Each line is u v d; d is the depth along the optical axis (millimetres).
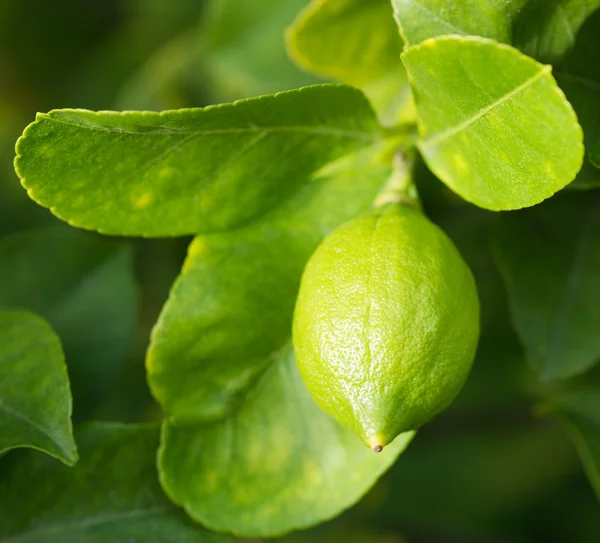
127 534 488
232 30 586
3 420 476
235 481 485
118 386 591
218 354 484
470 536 661
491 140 453
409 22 456
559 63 464
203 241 485
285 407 487
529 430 631
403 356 449
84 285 536
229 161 475
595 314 503
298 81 579
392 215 469
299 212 488
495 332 582
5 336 484
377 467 481
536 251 507
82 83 670
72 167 462
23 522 486
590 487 650
